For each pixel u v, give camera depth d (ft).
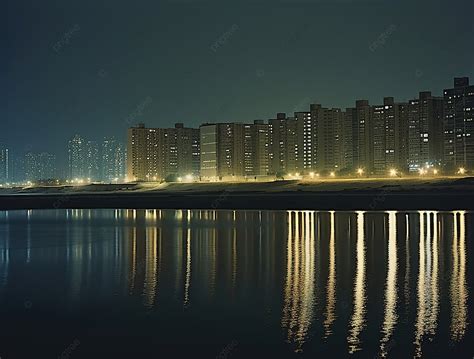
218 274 141.08
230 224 284.41
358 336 87.04
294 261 161.07
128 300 112.88
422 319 96.27
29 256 178.81
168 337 87.81
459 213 329.31
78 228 277.23
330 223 279.28
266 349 81.71
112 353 80.79
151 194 540.11
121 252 185.37
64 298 115.44
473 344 82.99
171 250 188.24
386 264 154.30
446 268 146.92
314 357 78.33
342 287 122.93
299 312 101.40
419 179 485.56
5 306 108.99
